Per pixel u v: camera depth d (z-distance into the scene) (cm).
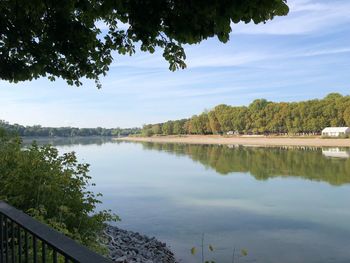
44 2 516
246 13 354
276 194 2936
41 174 788
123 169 5019
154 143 16062
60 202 791
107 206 2492
